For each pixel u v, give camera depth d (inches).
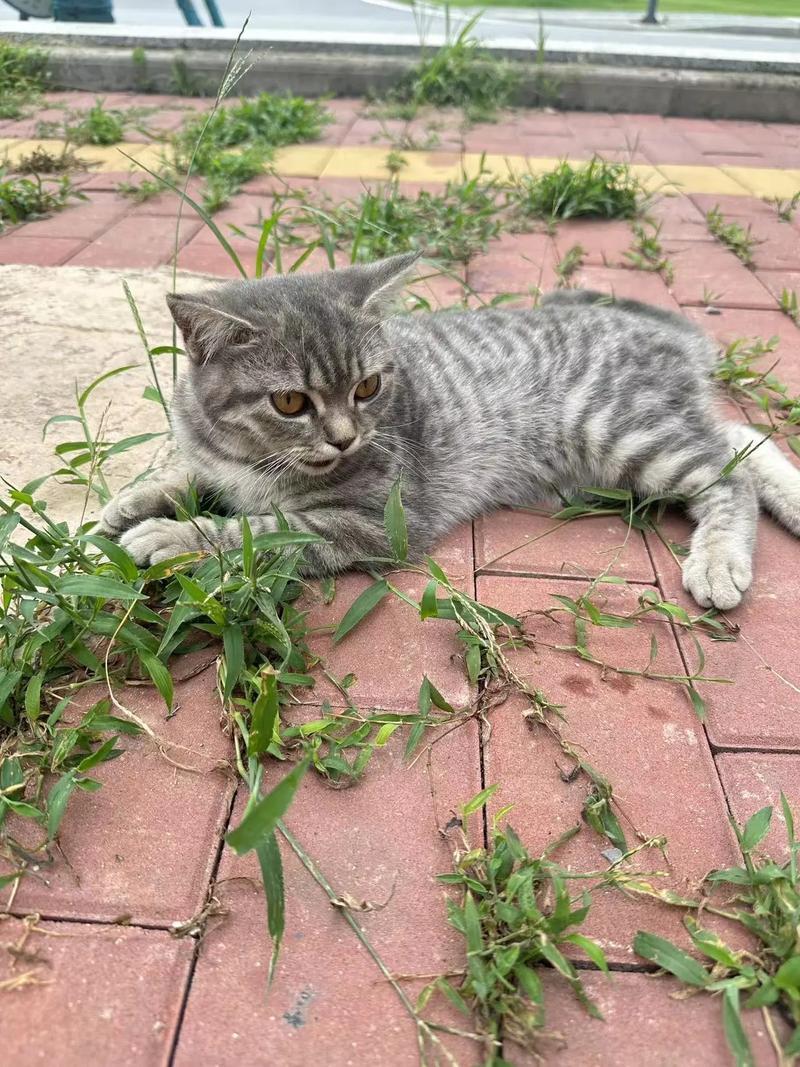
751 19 79.5
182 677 14.6
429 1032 9.9
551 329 22.2
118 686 14.4
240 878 11.7
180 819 12.4
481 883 11.3
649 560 18.1
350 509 18.3
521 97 52.2
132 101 51.2
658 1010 10.4
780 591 17.1
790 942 10.6
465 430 20.9
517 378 21.6
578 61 52.2
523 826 12.5
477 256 31.7
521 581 17.3
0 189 33.7
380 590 15.3
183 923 11.2
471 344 21.9
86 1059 9.8
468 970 10.5
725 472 18.3
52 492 19.0
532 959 10.7
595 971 10.8
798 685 14.9
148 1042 10.0
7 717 13.4
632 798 12.9
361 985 10.6
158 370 23.5
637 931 11.2
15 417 21.1
